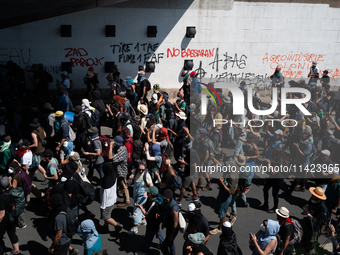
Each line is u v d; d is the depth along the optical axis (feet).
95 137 26.91
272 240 18.53
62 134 28.22
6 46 44.11
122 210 26.20
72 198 21.06
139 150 27.96
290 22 51.29
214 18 49.26
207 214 26.40
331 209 24.75
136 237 23.45
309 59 53.57
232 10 49.37
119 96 35.94
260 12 50.14
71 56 46.50
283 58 52.85
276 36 51.65
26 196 25.30
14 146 30.68
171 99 51.24
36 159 26.78
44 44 45.24
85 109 31.35
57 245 19.12
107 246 22.44
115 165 25.44
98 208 26.32
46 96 41.96
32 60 45.42
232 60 51.62
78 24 45.50
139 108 33.60
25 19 41.47
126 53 48.21
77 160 23.15
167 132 30.68
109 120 41.86
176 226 19.67
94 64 47.60
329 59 54.08
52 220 19.24
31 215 24.98
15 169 23.18
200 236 18.17
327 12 51.57
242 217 26.27
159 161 26.89
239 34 50.67
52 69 46.47
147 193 21.63
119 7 46.09
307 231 20.63
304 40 52.54
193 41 49.73
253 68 52.49
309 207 22.40
